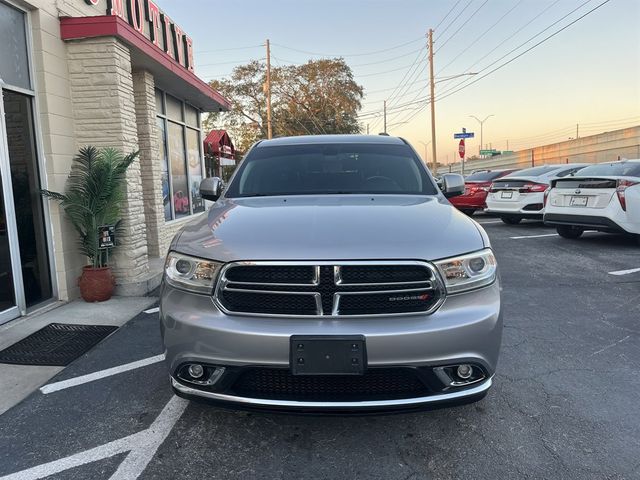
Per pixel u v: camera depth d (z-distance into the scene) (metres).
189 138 10.88
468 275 2.46
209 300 2.44
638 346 4.01
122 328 4.66
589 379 3.41
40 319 4.91
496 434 2.73
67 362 3.83
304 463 2.49
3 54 4.87
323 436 2.74
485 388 2.45
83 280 5.53
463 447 2.61
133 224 6.07
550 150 33.19
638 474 2.36
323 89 37.47
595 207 8.07
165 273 2.68
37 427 2.86
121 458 2.54
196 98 10.16
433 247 2.45
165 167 9.20
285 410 2.33
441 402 2.36
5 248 4.80
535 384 3.34
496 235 10.34
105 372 3.64
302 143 4.29
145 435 2.76
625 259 7.43
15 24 5.05
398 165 3.95
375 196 3.45
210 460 2.52
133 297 5.80
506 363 3.70
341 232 2.55
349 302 2.37
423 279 2.39
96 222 5.51
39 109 5.30
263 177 3.84
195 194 11.26
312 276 2.37
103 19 5.58
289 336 2.27
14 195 4.99
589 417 2.90
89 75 5.77
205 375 2.45
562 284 6.04
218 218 2.98
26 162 5.20
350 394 2.35
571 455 2.52
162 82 8.60
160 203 8.20
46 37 5.34
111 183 5.45
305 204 3.17
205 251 2.52
